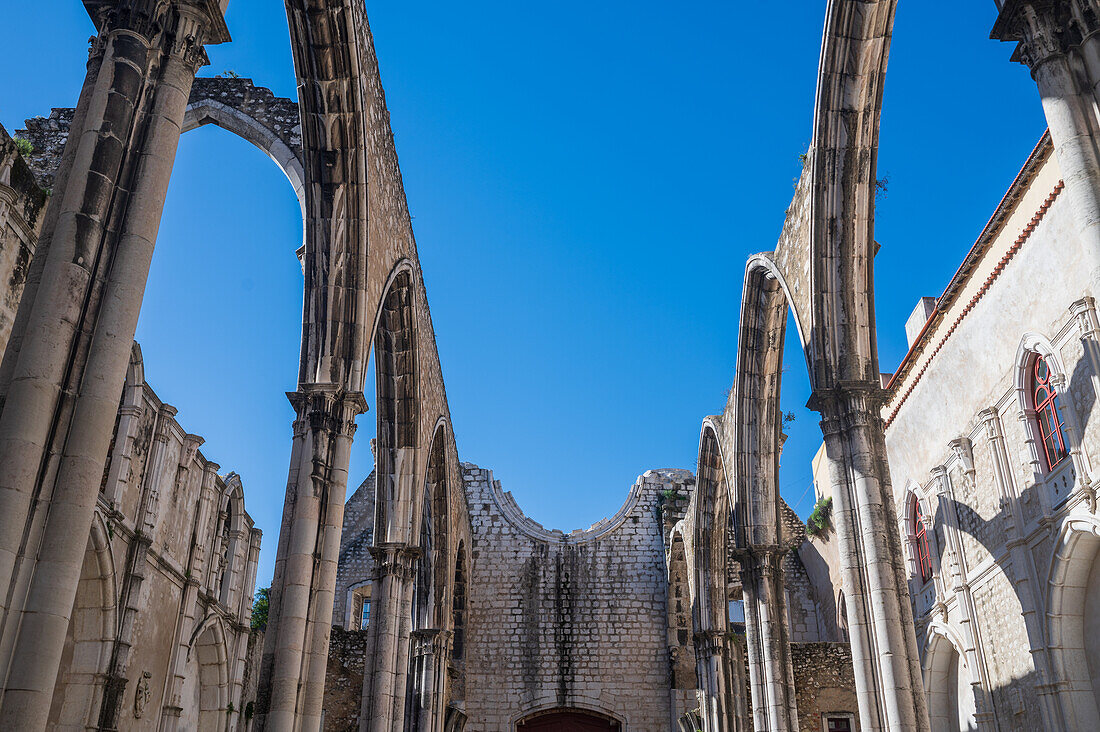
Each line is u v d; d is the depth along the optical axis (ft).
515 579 112.16
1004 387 64.44
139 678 65.21
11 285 43.45
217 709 81.76
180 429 73.26
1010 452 63.62
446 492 87.61
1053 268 57.47
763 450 68.18
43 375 21.77
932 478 76.18
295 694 38.99
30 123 64.64
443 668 87.04
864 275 48.32
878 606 41.86
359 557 114.42
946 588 74.84
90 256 23.47
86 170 24.02
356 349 45.37
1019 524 61.67
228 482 87.10
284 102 53.26
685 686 104.58
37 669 19.84
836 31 45.75
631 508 116.78
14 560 20.30
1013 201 62.18
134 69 25.58
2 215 42.24
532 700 105.29
